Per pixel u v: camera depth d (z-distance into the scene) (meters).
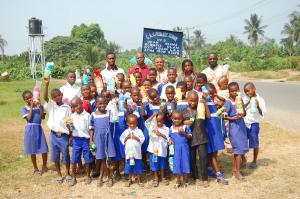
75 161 6.25
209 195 5.52
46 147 6.93
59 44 80.81
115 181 6.34
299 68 41.56
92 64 50.22
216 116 6.17
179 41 11.57
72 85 7.09
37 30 44.00
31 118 6.79
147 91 6.53
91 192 5.84
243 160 6.83
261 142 8.55
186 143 5.93
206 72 7.29
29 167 7.24
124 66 35.56
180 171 5.86
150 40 11.45
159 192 5.74
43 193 5.83
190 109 6.00
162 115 6.12
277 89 22.16
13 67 45.78
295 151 7.65
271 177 6.16
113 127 6.34
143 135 6.14
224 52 67.38
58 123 6.36
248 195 5.44
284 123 10.70
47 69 6.50
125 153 6.10
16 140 9.43
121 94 6.60
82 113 6.27
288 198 5.27
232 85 6.21
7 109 14.45
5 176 6.68
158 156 6.03
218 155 7.67
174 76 6.79
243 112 6.11
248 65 51.56
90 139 6.18
